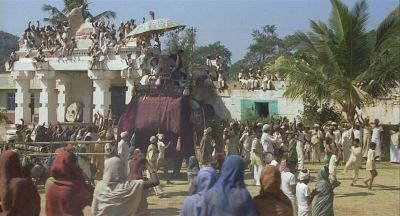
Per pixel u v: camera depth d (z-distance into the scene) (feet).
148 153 57.36
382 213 46.01
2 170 20.30
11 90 160.25
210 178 18.81
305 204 34.58
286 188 35.17
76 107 127.03
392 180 64.44
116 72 114.42
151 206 45.85
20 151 54.24
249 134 70.95
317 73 87.81
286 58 92.48
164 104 63.93
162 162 60.44
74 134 80.84
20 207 20.08
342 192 55.98
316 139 81.20
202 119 66.54
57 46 122.21
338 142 78.33
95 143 52.21
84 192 23.73
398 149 81.51
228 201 17.70
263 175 18.97
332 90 86.17
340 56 86.79
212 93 120.47
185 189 55.72
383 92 89.30
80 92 129.59
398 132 82.12
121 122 65.10
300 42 89.71
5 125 128.57
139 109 64.59
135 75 108.68
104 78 114.11
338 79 85.81
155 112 63.82
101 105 114.32
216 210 17.71
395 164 80.94
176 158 63.62
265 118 110.01
